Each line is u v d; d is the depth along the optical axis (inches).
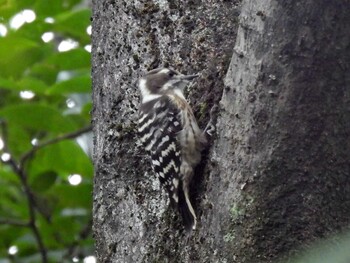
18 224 503.5
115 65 362.6
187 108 337.4
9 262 510.9
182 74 344.5
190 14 349.7
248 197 282.2
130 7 361.1
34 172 500.4
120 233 343.0
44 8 499.5
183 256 311.3
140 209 338.3
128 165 349.1
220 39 342.3
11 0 491.8
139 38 356.8
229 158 289.7
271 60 283.1
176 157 325.4
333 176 280.4
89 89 454.9
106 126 360.8
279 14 281.7
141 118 346.9
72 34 497.7
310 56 279.9
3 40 452.1
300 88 280.4
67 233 513.0
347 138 282.8
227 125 293.1
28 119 461.1
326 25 279.6
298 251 273.4
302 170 279.0
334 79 280.7
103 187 355.6
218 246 287.1
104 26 371.9
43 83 456.8
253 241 279.0
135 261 333.4
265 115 283.3
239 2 346.9
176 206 318.3
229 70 295.7
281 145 280.4
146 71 353.7
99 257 351.6
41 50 470.6
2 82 452.1
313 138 280.1
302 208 277.3
